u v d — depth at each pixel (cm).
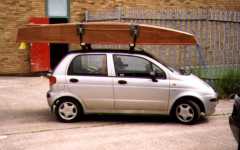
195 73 1416
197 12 1902
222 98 1343
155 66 1020
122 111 1026
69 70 1032
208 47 1938
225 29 1988
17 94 1411
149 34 1043
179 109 1021
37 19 1809
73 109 1036
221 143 864
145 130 968
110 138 902
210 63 1941
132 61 1023
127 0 1948
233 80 1366
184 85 1010
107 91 1016
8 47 1809
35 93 1430
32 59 1791
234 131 728
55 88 1028
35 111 1168
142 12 1822
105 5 1909
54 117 1096
